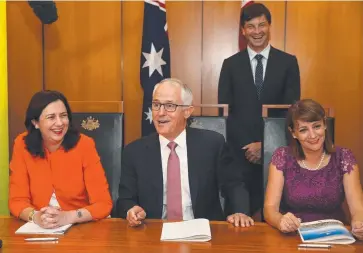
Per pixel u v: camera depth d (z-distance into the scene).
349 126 4.41
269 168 2.27
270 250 1.60
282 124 2.52
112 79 4.50
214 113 4.48
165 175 2.21
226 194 2.27
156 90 2.20
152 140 2.27
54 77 4.52
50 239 1.71
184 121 2.26
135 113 4.52
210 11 4.42
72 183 2.22
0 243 1.62
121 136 2.60
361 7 4.31
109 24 4.46
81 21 4.46
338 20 4.34
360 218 1.99
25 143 2.22
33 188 2.21
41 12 3.61
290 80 3.39
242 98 3.40
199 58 4.46
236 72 3.43
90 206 2.05
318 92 4.41
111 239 1.72
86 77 4.51
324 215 2.19
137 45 4.47
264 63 3.42
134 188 2.21
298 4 4.36
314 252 1.59
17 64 4.52
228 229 1.87
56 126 2.14
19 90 4.53
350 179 2.15
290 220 1.81
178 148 2.23
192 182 2.19
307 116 2.06
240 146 3.38
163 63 3.82
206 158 2.23
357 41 4.34
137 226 1.90
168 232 1.79
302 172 2.19
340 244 1.68
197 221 1.92
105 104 4.53
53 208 1.91
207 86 4.47
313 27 4.36
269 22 3.39
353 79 4.38
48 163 2.22
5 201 2.78
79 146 2.25
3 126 2.75
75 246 1.64
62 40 4.49
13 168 2.23
